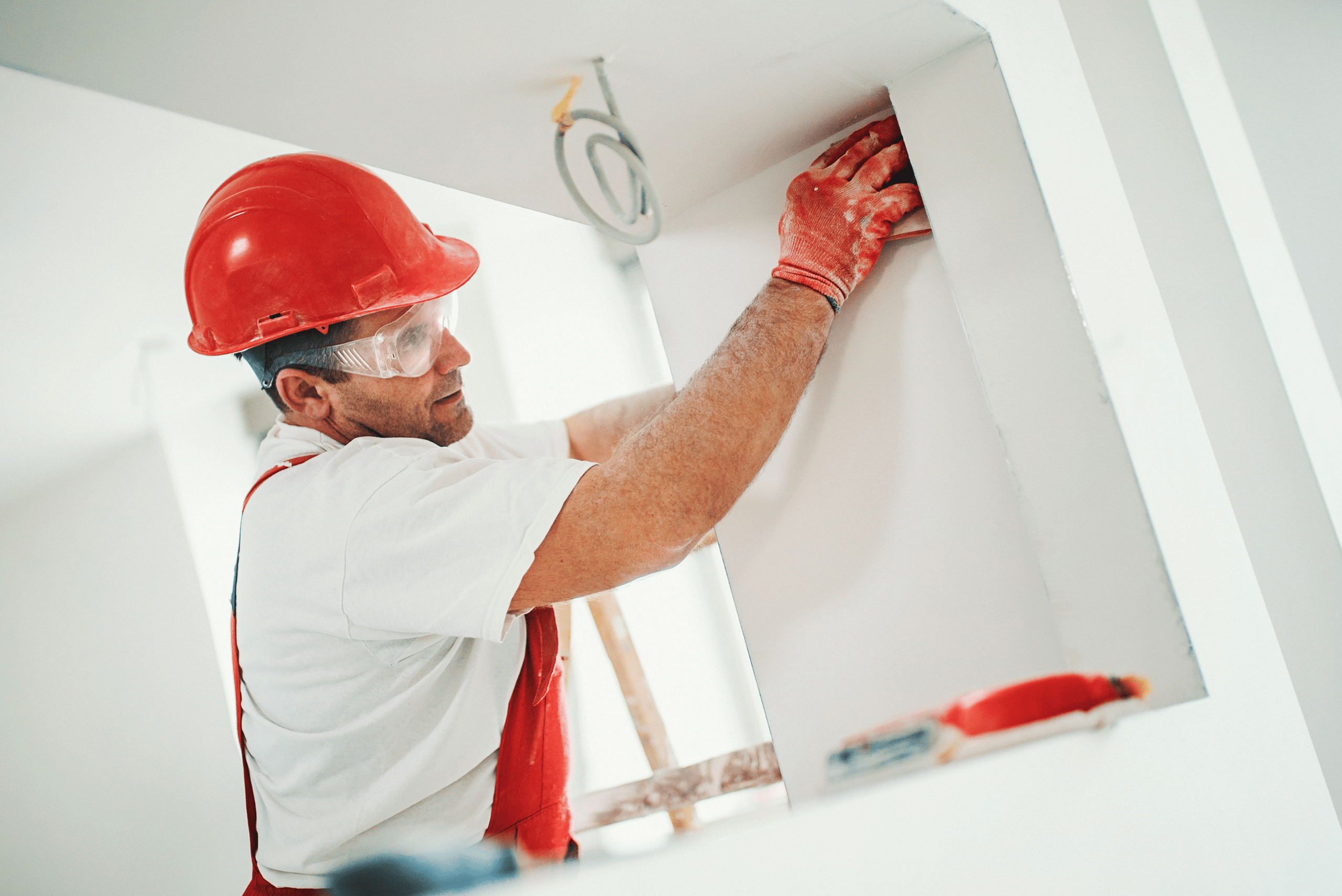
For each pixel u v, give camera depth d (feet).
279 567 2.78
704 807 3.97
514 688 3.55
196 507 2.88
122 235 2.79
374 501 2.70
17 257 2.55
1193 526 2.51
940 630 3.06
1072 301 2.41
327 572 2.70
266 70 2.11
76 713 2.44
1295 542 3.62
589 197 3.30
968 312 2.64
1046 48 2.82
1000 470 2.89
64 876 2.34
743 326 2.92
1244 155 4.00
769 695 3.55
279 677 2.85
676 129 2.88
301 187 2.86
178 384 2.91
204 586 2.83
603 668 4.06
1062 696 2.26
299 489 2.84
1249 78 5.14
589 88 2.52
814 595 3.39
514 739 3.51
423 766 3.11
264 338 2.80
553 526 2.49
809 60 2.55
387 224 2.98
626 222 2.54
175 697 2.65
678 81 2.57
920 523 3.09
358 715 2.93
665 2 2.14
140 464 2.78
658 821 3.93
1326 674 3.59
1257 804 2.51
